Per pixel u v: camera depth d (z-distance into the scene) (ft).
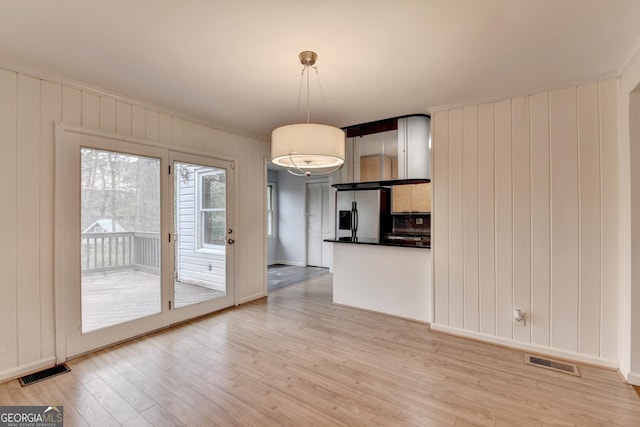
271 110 11.30
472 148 10.22
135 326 10.13
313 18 6.04
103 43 6.92
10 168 7.70
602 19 6.00
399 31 6.46
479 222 10.08
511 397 6.95
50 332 8.32
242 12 5.85
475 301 10.16
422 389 7.25
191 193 12.05
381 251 12.68
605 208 8.31
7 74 7.64
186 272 11.87
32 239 8.04
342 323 11.58
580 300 8.63
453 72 8.28
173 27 6.33
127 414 6.36
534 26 6.25
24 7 5.64
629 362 7.57
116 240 9.75
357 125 13.58
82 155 8.99
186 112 11.44
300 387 7.32
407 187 17.42
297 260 24.18
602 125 8.34
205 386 7.35
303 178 23.84
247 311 12.98
